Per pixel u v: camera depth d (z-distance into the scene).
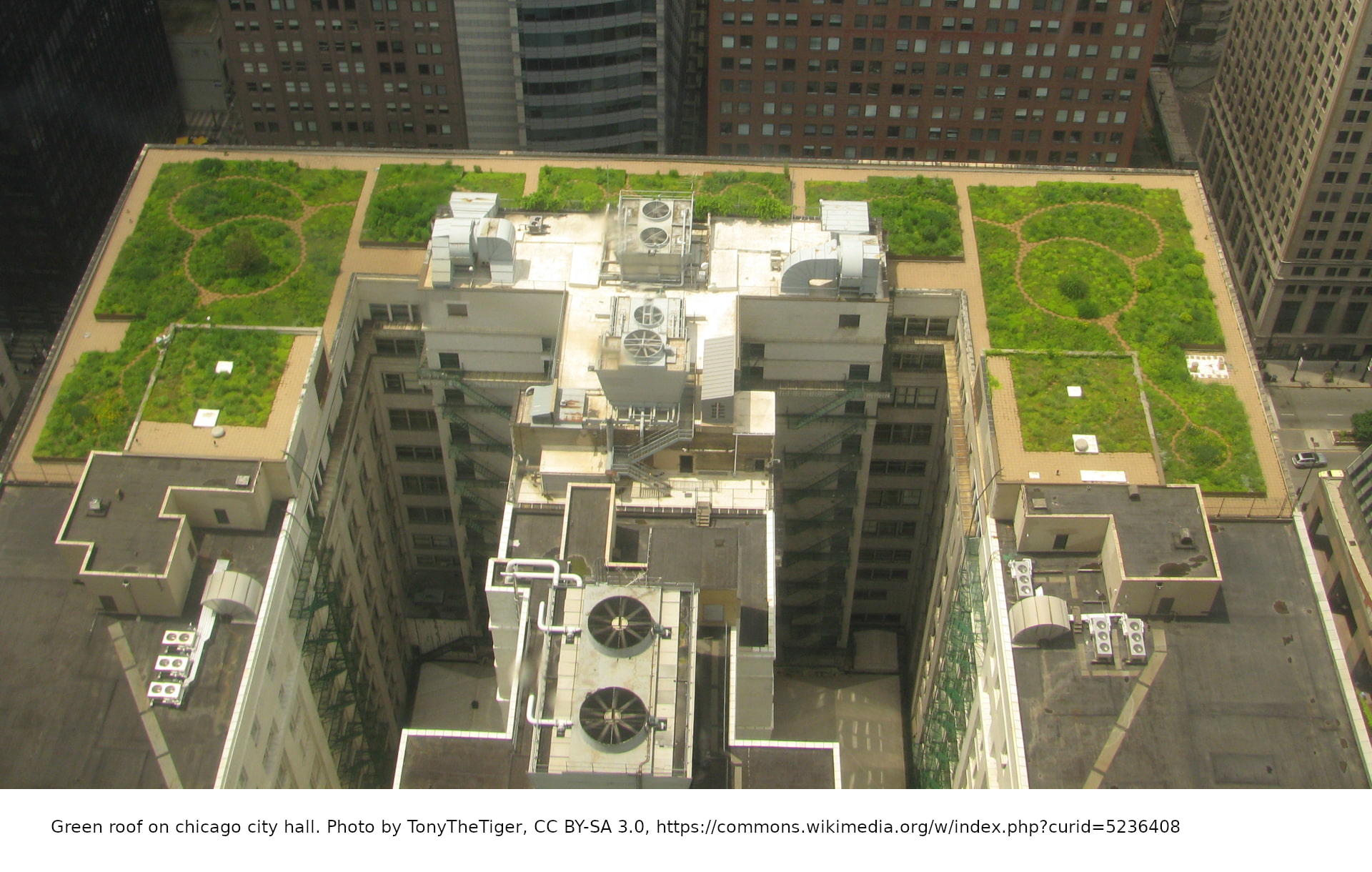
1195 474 113.00
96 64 194.75
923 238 129.62
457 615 150.50
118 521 105.12
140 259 127.62
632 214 124.38
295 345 117.56
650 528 108.81
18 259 186.25
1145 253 130.25
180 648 102.06
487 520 140.62
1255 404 118.75
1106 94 185.50
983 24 178.12
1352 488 139.62
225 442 110.69
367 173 136.75
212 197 133.25
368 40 186.62
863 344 124.00
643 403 113.88
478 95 191.75
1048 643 102.75
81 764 97.50
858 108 188.25
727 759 96.50
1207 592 102.12
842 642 152.12
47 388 118.75
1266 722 98.94
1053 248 130.25
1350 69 167.50
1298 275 191.25
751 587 106.75
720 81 186.12
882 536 145.38
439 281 120.12
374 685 135.88
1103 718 99.25
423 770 97.62
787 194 134.62
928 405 133.25
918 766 137.00
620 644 94.19
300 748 113.12
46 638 103.81
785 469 134.62
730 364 112.31
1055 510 106.19
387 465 141.00
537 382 127.50
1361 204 181.62
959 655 116.94
